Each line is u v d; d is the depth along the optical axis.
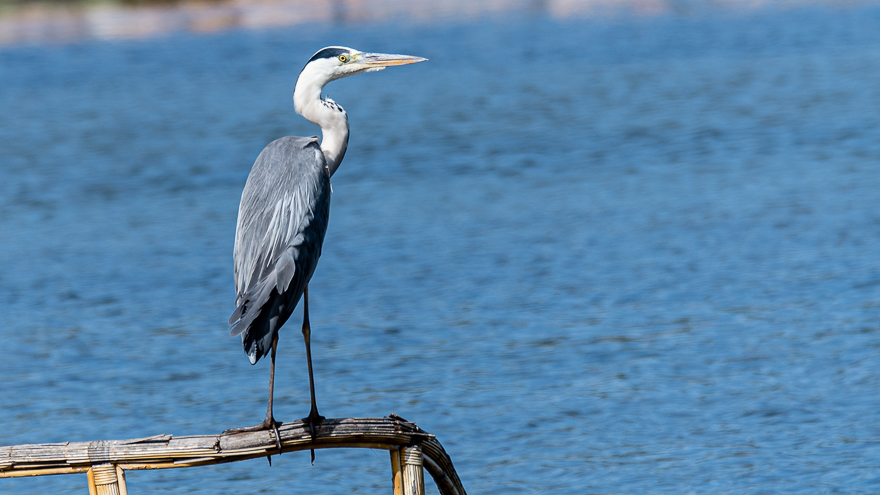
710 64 41.91
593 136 29.62
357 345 14.63
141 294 17.59
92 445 6.56
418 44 51.41
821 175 23.53
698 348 13.91
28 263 19.67
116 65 48.97
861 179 22.91
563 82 39.69
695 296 16.11
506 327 15.11
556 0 65.38
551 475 10.47
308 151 7.45
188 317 16.34
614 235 19.75
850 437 11.02
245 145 30.98
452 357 13.98
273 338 6.88
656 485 10.16
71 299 17.42
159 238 21.22
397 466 6.96
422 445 7.05
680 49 46.50
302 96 7.88
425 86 40.66
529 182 24.59
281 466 11.07
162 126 34.69
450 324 15.36
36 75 47.16
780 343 13.92
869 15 53.25
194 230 21.77
